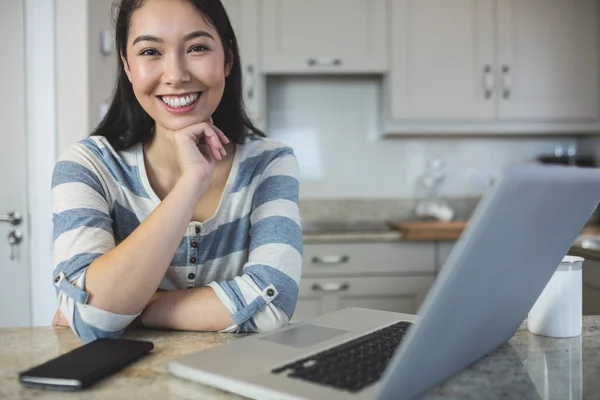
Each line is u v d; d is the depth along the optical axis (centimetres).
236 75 123
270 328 96
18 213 242
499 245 54
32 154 242
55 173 108
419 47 307
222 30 110
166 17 102
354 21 305
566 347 81
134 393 65
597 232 276
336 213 340
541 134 340
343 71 305
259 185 120
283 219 112
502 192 48
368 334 82
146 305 97
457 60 308
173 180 116
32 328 96
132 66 106
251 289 97
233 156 121
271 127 338
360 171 341
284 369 67
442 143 343
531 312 88
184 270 113
